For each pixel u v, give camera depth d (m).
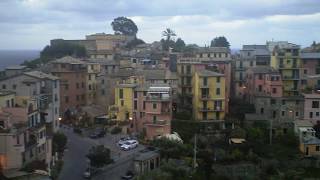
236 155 105.69
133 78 133.12
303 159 108.19
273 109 131.50
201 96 126.12
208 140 113.12
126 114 123.00
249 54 174.62
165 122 113.31
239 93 155.50
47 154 90.75
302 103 129.88
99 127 121.62
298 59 143.38
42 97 100.44
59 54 191.38
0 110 82.25
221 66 147.25
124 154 101.38
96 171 89.88
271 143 117.06
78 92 142.12
